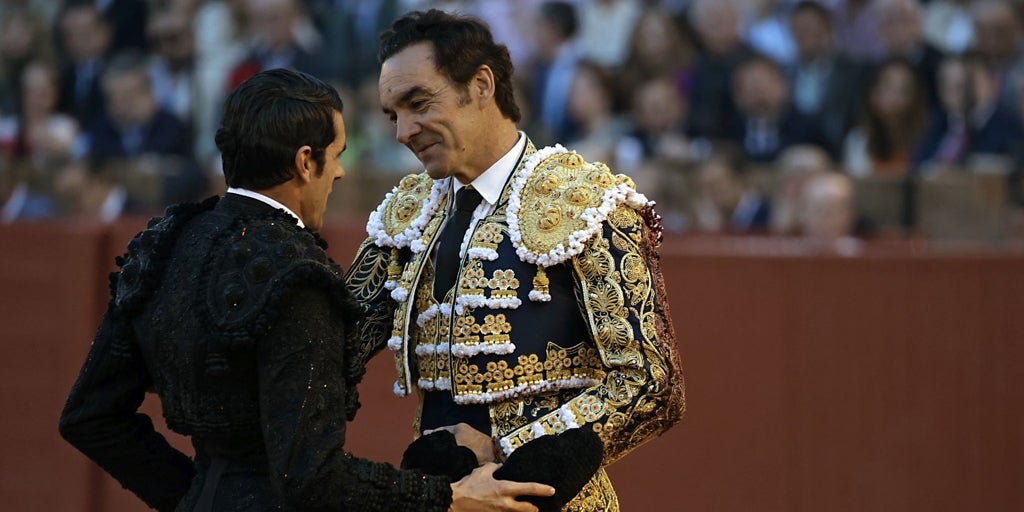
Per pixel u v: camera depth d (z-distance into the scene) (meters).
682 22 21.11
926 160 20.75
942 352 14.79
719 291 14.60
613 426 7.17
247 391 6.69
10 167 20.59
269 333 6.52
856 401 14.68
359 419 14.55
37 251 15.27
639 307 7.27
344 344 6.84
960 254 14.84
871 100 20.66
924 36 22.41
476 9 21.78
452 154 7.41
